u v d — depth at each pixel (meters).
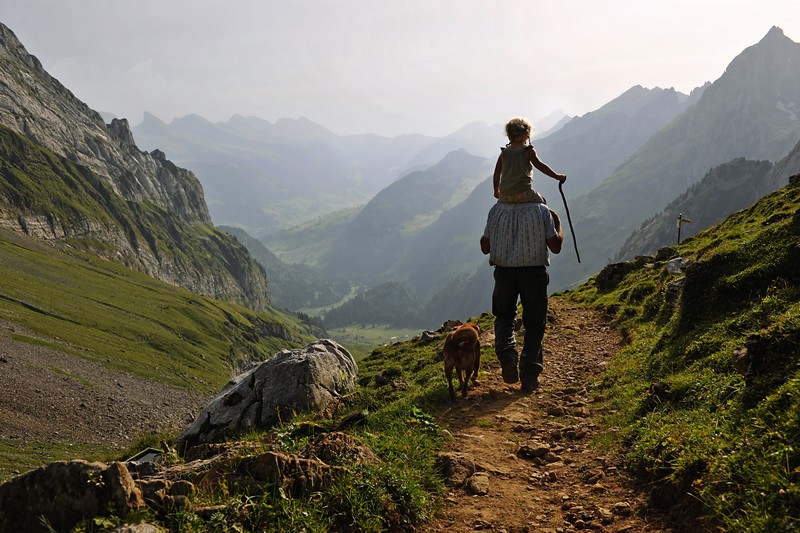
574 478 5.83
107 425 90.50
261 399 13.54
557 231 8.63
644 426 6.48
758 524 3.67
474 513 5.13
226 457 5.70
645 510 4.91
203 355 169.25
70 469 4.10
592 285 28.95
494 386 9.61
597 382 9.80
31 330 126.94
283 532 4.18
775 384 5.34
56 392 95.94
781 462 4.08
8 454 68.25
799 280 8.46
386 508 4.78
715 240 17.14
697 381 6.89
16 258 183.25
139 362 136.25
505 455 6.56
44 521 3.76
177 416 105.88
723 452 4.71
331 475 4.96
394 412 7.99
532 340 9.12
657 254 27.19
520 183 8.65
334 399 12.90
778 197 24.92
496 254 8.78
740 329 8.03
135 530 3.72
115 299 187.12
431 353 17.61
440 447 6.76
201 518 4.13
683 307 9.95
